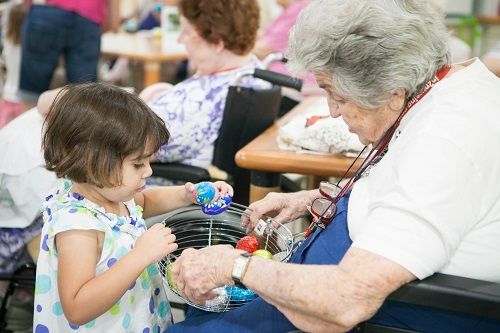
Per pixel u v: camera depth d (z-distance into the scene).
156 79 3.59
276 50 3.29
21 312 2.01
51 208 1.26
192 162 1.98
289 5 3.42
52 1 3.36
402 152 1.06
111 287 1.15
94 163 1.19
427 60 1.07
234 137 1.94
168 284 1.27
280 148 1.78
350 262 0.99
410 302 1.00
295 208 1.53
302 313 1.02
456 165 1.00
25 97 3.44
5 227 1.73
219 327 1.24
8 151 1.74
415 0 1.08
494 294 0.98
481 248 1.05
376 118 1.16
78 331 1.27
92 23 3.50
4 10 3.78
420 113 1.09
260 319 1.22
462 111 1.05
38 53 3.37
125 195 1.26
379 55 1.04
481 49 4.65
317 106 2.12
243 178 2.00
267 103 1.98
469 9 4.61
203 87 1.95
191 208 1.56
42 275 1.27
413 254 0.97
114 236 1.27
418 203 0.98
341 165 1.64
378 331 1.12
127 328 1.31
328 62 1.07
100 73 4.50
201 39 1.96
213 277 1.12
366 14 1.04
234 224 1.58
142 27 4.83
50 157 1.24
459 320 1.08
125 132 1.19
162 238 1.22
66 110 1.22
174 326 1.30
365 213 1.14
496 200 1.04
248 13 1.96
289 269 1.03
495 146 1.03
